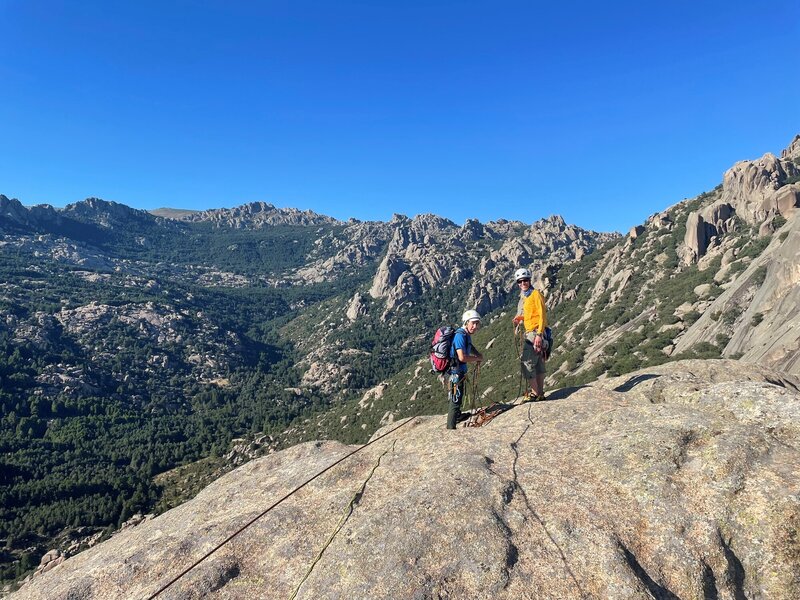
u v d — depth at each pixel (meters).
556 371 105.12
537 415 9.10
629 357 80.69
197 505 8.66
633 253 142.25
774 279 56.50
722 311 68.12
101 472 161.38
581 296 155.38
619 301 119.81
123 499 138.38
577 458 7.29
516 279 10.39
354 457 8.77
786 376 11.07
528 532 5.83
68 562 8.23
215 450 179.00
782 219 99.75
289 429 190.12
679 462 6.71
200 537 6.89
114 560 6.94
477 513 6.07
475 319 9.32
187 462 177.75
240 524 7.02
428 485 6.80
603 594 4.98
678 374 10.41
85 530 120.38
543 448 7.73
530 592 5.05
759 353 46.00
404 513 6.25
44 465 161.62
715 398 8.44
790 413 7.50
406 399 152.62
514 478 6.88
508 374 95.00
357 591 5.25
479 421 9.59
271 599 5.54
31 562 103.00
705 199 143.25
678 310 91.44
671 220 145.38
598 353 95.19
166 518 8.76
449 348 9.42
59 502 133.38
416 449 8.67
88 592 6.24
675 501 6.07
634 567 5.32
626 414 8.36
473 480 6.74
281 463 9.99
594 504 6.23
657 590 5.14
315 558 6.06
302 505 7.35
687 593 5.13
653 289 114.06
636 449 7.07
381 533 6.00
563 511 6.13
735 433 7.00
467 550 5.55
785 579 5.11
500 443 8.10
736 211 120.00
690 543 5.55
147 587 6.11
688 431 7.27
